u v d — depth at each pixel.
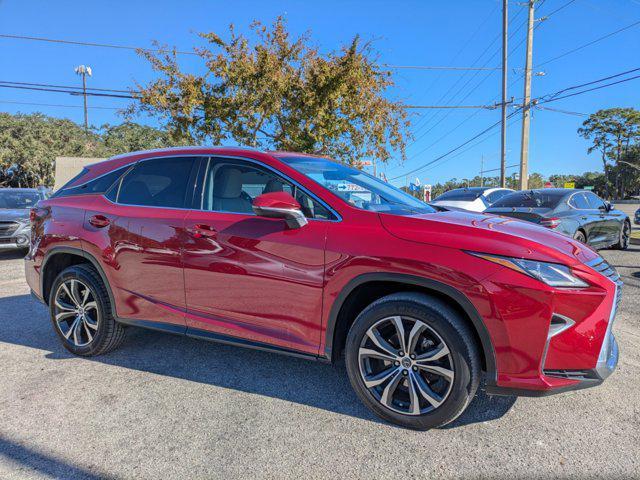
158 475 2.20
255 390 3.11
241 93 14.63
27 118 44.03
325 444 2.44
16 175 45.25
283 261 2.82
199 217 3.20
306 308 2.77
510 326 2.30
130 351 3.86
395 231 2.60
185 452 2.38
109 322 3.61
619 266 7.56
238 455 2.35
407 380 2.54
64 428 2.63
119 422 2.70
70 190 3.98
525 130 21.42
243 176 3.23
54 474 2.21
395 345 2.63
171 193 3.44
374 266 2.53
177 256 3.21
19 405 2.91
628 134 81.75
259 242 2.91
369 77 15.61
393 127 16.61
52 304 3.81
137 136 51.38
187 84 14.59
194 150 3.51
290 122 15.09
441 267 2.39
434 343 2.50
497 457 2.30
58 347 3.98
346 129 15.59
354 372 2.69
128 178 3.70
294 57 14.83
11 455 2.37
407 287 2.65
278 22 14.56
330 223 2.78
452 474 2.18
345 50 14.64
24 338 4.23
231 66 14.67
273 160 3.18
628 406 2.80
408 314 2.49
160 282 3.32
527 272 2.30
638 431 2.52
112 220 3.53
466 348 2.38
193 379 3.29
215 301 3.10
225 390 3.11
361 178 3.57
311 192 2.95
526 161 21.48
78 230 3.67
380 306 2.58
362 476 2.17
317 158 3.69
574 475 2.15
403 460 2.29
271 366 3.52
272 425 2.65
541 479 2.12
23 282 6.92
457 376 2.39
